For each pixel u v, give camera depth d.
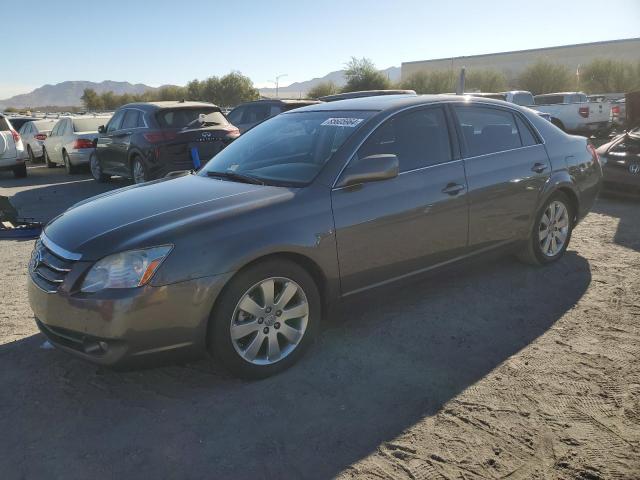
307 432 2.79
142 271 2.90
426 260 4.04
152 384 3.31
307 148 3.94
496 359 3.48
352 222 3.54
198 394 3.18
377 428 2.81
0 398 3.20
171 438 2.78
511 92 20.08
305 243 3.32
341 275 3.56
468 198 4.20
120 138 11.07
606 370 3.30
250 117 13.41
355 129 3.82
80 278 2.96
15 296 4.90
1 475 2.54
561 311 4.17
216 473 2.52
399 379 3.27
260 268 3.18
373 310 4.29
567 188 5.05
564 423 2.80
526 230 4.80
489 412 2.91
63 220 3.49
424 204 3.91
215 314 3.09
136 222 3.16
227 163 4.25
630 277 4.86
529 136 4.88
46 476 2.53
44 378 3.41
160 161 10.07
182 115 10.59
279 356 3.37
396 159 3.54
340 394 3.13
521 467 2.49
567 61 69.19
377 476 2.47
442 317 4.12
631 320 3.99
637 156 7.94
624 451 2.58
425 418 2.88
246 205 3.29
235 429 2.84
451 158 4.21
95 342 2.97
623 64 51.28
